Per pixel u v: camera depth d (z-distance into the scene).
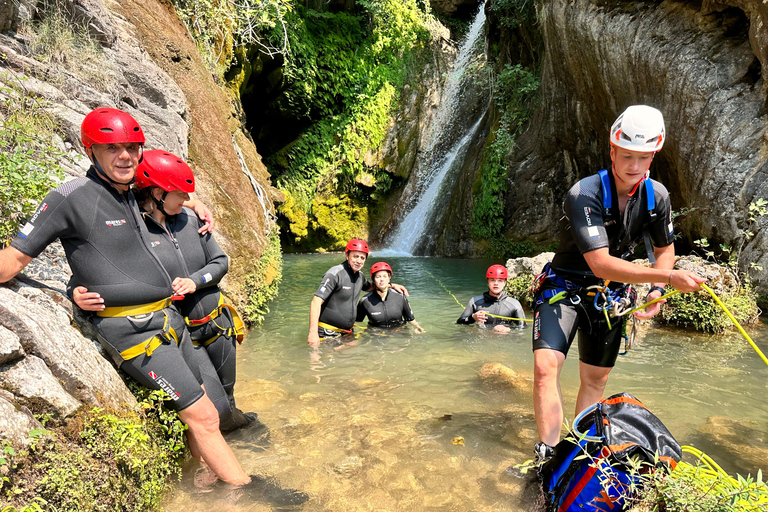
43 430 1.84
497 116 15.72
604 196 2.50
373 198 18.36
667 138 9.01
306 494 2.47
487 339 5.56
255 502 2.39
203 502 2.39
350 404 3.67
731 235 7.69
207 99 8.34
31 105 3.68
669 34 8.88
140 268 2.48
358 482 2.58
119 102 5.15
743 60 7.82
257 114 16.78
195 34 9.90
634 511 1.89
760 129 7.48
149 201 2.74
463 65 18.95
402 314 6.22
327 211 17.86
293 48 15.73
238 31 11.41
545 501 2.34
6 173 2.71
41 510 1.66
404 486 2.55
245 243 6.48
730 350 5.14
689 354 4.98
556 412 2.58
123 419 2.26
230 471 2.56
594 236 2.47
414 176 18.53
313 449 2.94
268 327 6.01
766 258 7.08
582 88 11.70
